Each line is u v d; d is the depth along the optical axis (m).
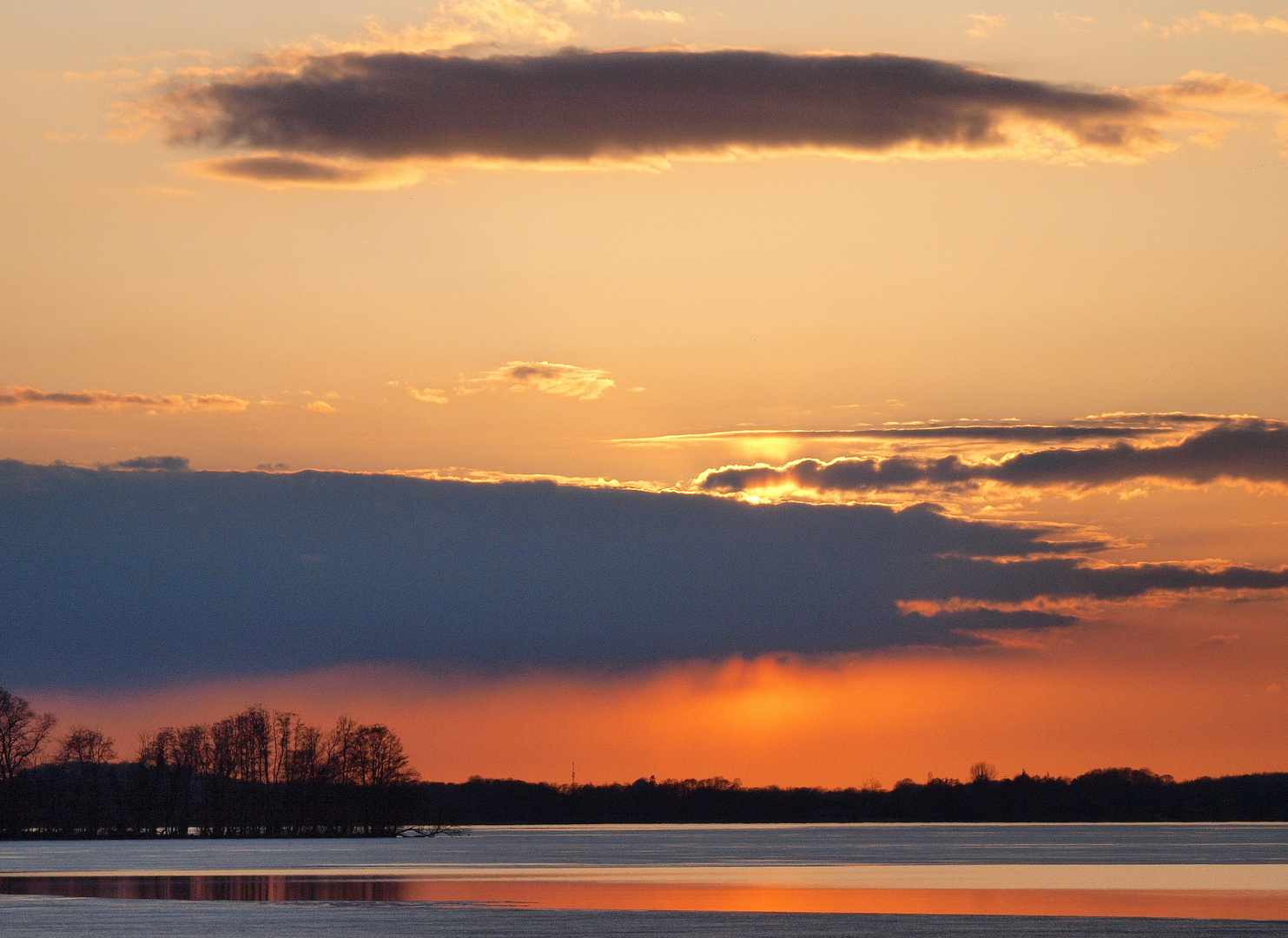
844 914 133.12
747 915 131.62
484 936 112.19
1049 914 141.12
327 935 112.88
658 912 134.62
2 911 135.88
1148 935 112.19
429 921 125.75
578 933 114.88
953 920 125.69
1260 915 139.00
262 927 120.12
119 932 115.44
